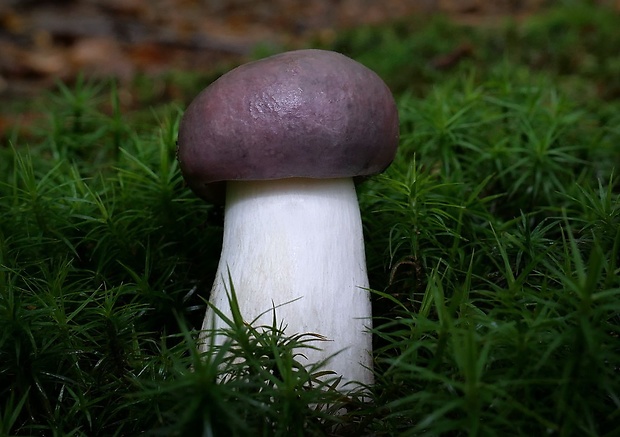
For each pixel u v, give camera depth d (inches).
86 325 7.3
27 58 24.8
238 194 7.6
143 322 8.3
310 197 7.4
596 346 5.6
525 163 10.7
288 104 6.8
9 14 29.0
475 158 11.2
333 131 6.9
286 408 5.8
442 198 9.3
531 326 6.0
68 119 14.0
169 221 9.8
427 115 11.8
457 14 31.5
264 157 6.9
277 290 7.2
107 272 9.2
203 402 5.6
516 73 15.7
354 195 7.8
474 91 13.1
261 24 35.6
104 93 20.6
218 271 7.8
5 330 6.8
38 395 7.0
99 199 9.3
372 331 6.6
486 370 5.9
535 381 5.5
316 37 23.3
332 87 7.0
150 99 19.4
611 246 7.6
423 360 6.3
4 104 20.4
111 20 29.5
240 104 6.9
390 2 38.3
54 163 11.8
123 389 7.2
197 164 7.3
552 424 5.4
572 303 5.9
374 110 7.2
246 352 6.2
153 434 6.2
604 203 8.0
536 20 23.1
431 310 7.7
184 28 32.4
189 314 8.9
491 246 8.7
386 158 7.5
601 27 21.2
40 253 9.2
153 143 11.4
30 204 9.4
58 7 31.9
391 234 8.9
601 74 17.4
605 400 6.0
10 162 12.9
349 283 7.4
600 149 11.5
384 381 6.6
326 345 7.1
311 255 7.3
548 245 8.4
